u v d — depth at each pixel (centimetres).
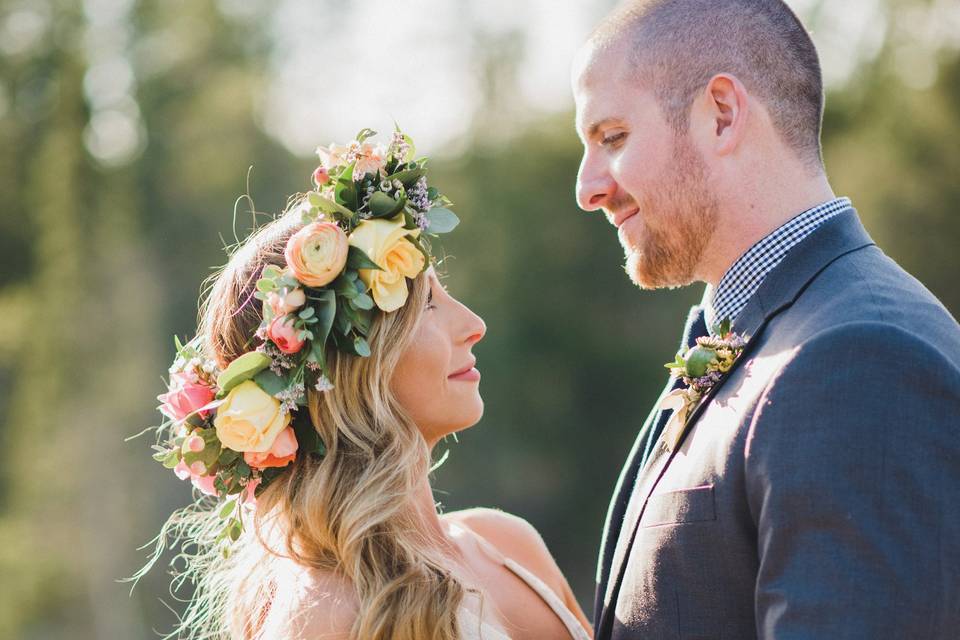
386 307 294
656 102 287
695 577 259
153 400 2308
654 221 290
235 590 321
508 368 2398
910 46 2050
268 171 2506
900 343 238
